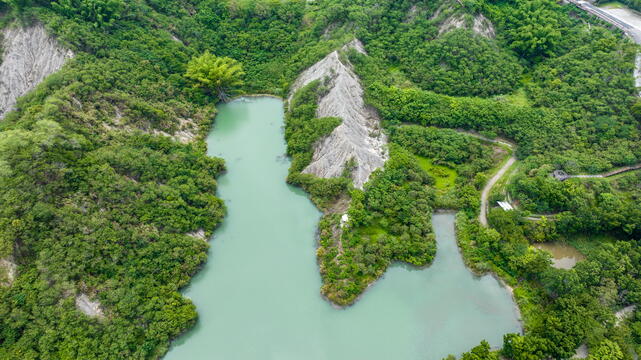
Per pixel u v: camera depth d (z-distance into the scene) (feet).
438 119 276.62
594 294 181.27
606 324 169.37
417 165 248.73
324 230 215.31
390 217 218.79
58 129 196.75
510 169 252.01
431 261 205.67
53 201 178.81
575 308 171.01
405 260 204.03
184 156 242.58
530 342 160.66
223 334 178.29
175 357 171.22
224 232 223.71
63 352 152.05
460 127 280.92
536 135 257.96
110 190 194.29
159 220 202.08
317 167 246.27
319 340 175.32
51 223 172.24
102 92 243.81
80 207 184.14
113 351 159.12
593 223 207.51
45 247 167.02
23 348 148.15
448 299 190.80
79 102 228.02
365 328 179.32
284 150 278.05
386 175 235.40
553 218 217.97
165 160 231.91
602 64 277.64
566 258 207.82
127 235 187.93
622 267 187.73
